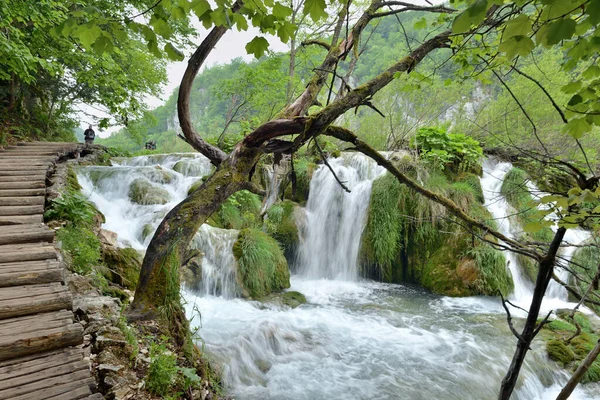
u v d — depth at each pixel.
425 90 8.90
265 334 3.95
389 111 9.46
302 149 9.01
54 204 4.21
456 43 2.35
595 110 1.20
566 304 5.30
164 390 2.01
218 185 2.85
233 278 5.31
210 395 2.46
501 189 6.52
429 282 6.14
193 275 5.05
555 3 0.79
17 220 3.29
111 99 8.23
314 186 7.75
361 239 6.79
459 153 7.36
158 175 8.38
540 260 1.42
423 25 2.55
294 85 9.48
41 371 1.53
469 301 5.56
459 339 4.26
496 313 5.08
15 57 5.25
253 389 3.13
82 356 1.67
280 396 3.07
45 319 1.83
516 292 5.75
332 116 2.42
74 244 3.47
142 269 2.76
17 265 2.32
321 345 3.99
